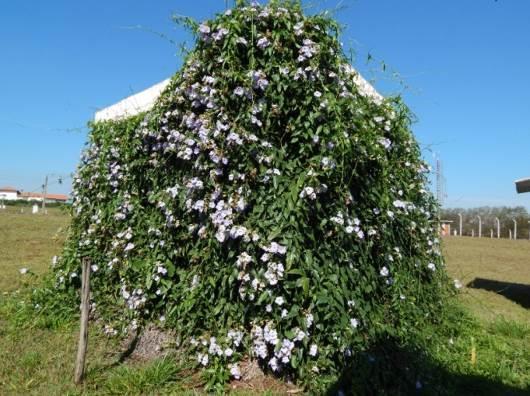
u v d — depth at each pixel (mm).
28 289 7262
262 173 3729
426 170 5566
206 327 4145
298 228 3639
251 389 3754
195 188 4051
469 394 3938
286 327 3670
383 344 4055
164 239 4539
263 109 3758
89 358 4426
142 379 3785
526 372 4410
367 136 4078
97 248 5547
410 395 3785
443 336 5012
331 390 3625
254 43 3811
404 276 4695
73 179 6289
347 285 3939
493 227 32781
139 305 4594
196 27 4039
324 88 3758
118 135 5520
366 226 4195
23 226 21625
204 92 3949
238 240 3812
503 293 8672
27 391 3766
